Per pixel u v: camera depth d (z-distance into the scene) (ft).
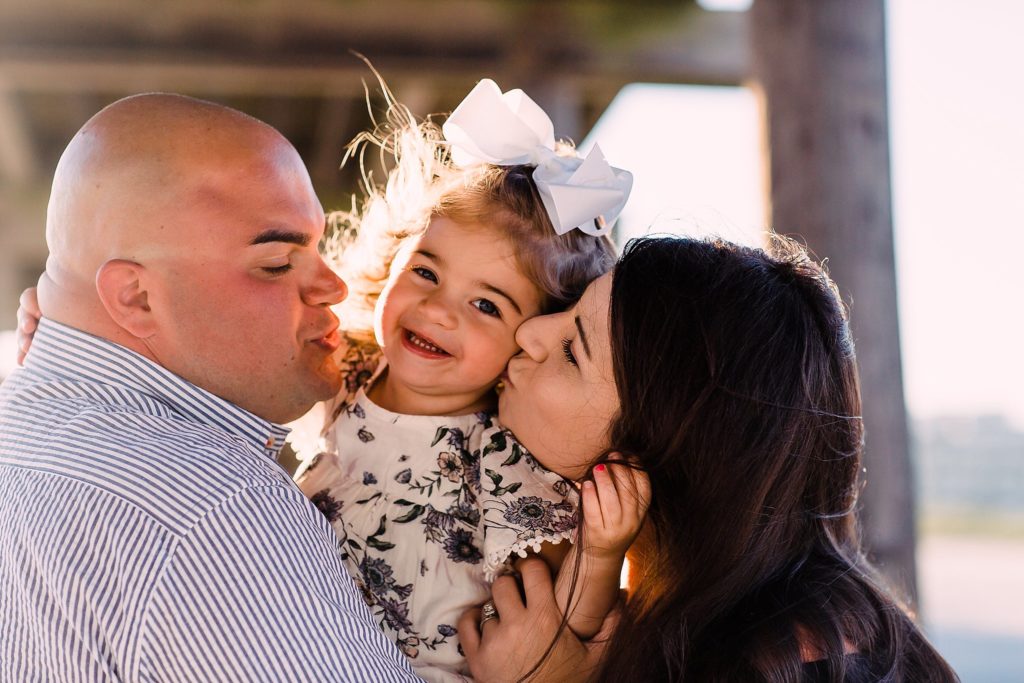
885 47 9.03
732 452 5.28
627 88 15.10
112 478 4.59
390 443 5.99
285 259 5.32
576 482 5.84
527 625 5.27
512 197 5.99
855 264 8.84
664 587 5.39
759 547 5.32
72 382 5.08
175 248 5.02
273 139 5.37
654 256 5.48
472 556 5.82
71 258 5.11
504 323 5.99
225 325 5.17
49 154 22.17
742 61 14.74
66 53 14.33
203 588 4.42
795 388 5.34
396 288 6.04
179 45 14.48
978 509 59.52
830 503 5.63
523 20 14.47
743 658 4.98
